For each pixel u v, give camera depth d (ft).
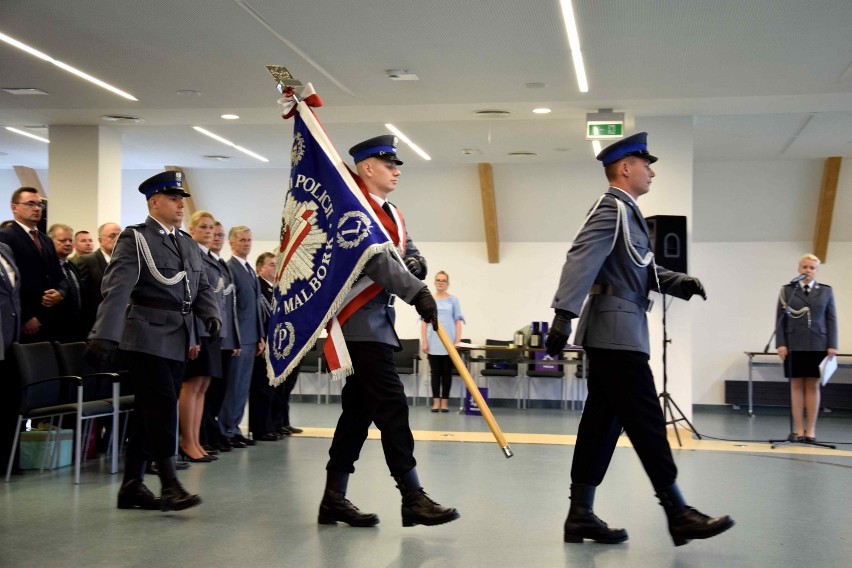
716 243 43.83
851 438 31.22
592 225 12.71
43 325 22.68
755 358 43.11
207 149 40.93
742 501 17.30
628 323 12.62
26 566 11.55
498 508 16.01
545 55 24.61
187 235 16.37
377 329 13.51
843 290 42.75
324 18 21.68
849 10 20.70
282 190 46.62
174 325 15.43
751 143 37.86
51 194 35.19
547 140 37.52
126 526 14.15
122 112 32.81
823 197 41.37
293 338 13.48
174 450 15.38
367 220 13.19
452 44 23.68
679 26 22.02
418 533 13.69
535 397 43.52
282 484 18.48
